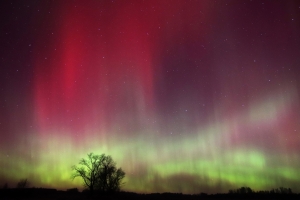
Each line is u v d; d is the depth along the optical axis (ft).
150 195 210.79
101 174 153.89
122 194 171.01
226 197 210.18
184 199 184.34
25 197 149.59
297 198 180.55
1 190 168.04
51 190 188.85
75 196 154.51
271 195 208.95
